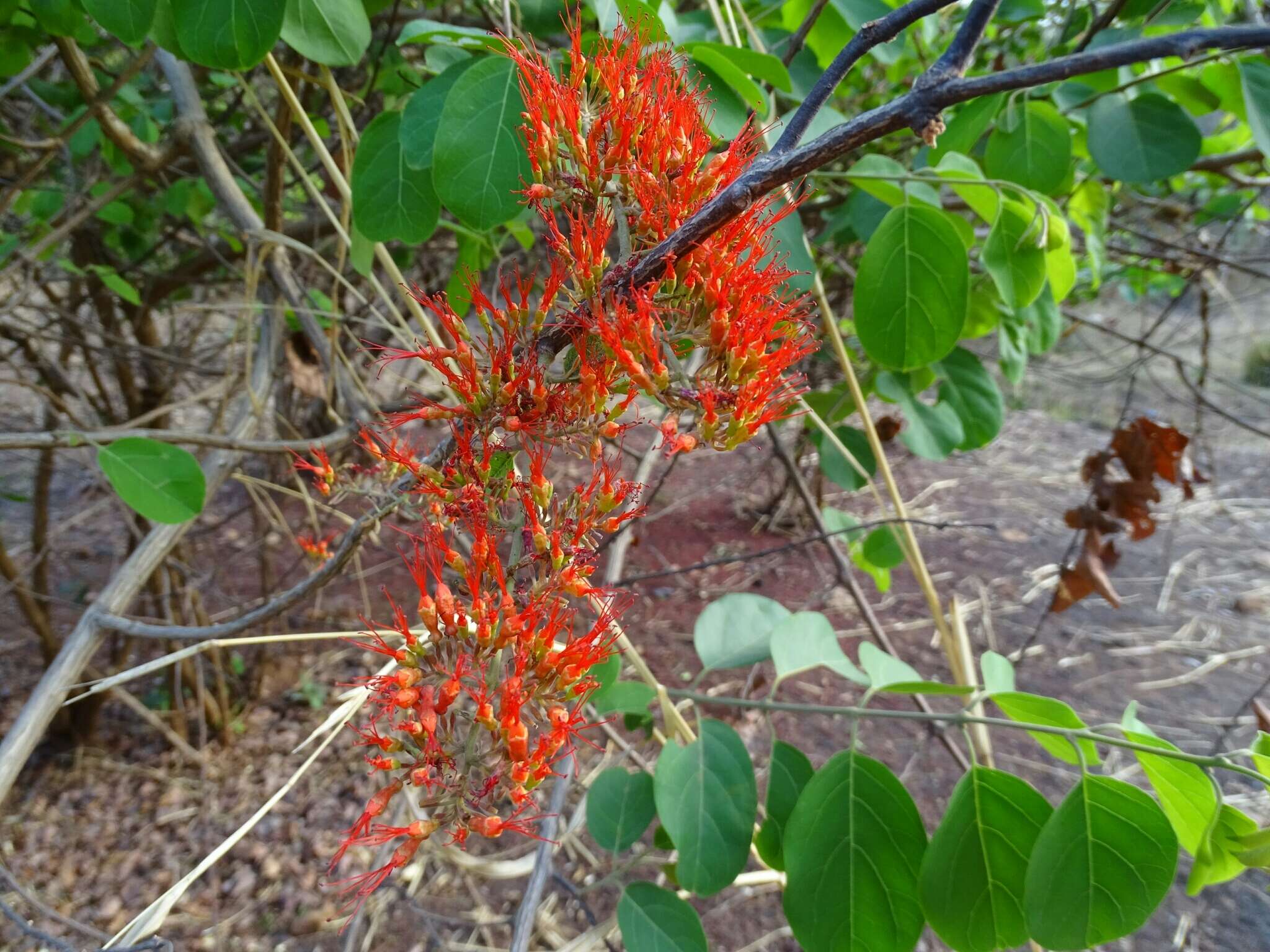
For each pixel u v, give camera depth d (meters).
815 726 1.00
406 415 0.21
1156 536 1.60
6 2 0.44
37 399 1.10
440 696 0.19
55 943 0.31
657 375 0.20
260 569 1.07
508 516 0.22
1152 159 0.44
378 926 0.73
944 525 0.47
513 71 0.29
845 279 0.92
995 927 0.32
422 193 0.33
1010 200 0.41
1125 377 0.94
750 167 0.20
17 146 0.50
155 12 0.31
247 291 0.45
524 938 0.37
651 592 1.29
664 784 0.36
